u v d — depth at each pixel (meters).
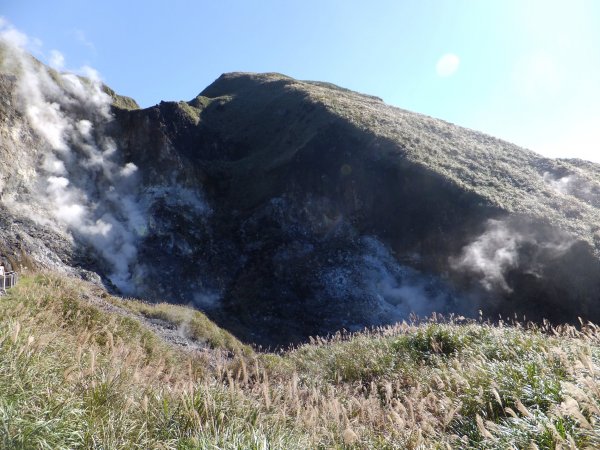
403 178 44.72
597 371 4.81
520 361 6.96
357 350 11.87
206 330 16.08
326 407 6.48
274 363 12.70
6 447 3.50
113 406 4.77
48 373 5.10
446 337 10.71
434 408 6.43
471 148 51.72
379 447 5.31
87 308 11.44
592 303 29.00
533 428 4.43
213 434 4.81
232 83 101.94
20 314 7.59
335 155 51.50
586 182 42.38
